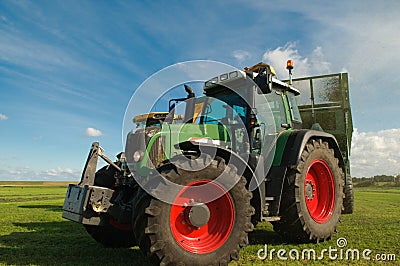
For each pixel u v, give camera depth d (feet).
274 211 16.61
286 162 17.57
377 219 26.55
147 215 11.78
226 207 13.24
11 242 18.39
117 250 16.38
